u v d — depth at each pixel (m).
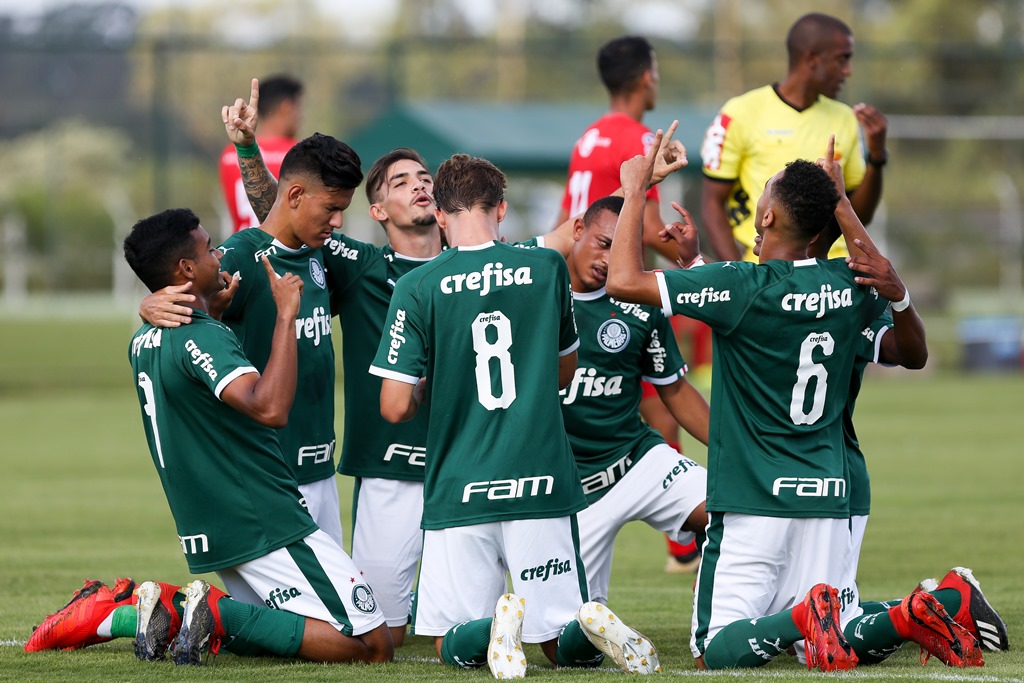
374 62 101.38
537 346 15.59
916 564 24.70
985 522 29.89
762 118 22.84
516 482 15.36
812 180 15.72
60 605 20.36
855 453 16.94
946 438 47.56
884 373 75.88
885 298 16.25
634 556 26.97
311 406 17.80
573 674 14.88
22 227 115.06
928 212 90.31
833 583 15.85
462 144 60.91
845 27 22.50
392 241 18.84
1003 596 21.11
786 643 15.05
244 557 15.88
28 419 54.47
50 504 33.25
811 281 15.62
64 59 95.56
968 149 99.31
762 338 15.62
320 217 17.19
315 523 16.67
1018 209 90.50
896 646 15.11
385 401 15.64
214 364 15.27
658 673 14.82
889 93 88.25
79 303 119.44
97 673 14.93
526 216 96.44
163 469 15.95
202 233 15.93
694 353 58.38
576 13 118.19
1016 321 82.62
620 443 18.84
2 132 99.69
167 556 25.88
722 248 22.95
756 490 15.68
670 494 18.58
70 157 115.50
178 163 101.19
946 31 122.88
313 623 15.84
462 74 96.19
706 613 15.96
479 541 15.48
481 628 15.05
